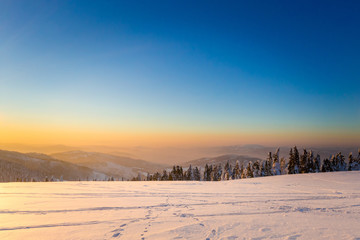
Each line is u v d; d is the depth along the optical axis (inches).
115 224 332.2
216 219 364.5
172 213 409.1
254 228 312.2
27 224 332.2
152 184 1027.3
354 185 835.4
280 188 802.8
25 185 937.5
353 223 340.2
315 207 467.5
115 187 867.4
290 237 275.0
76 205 487.2
